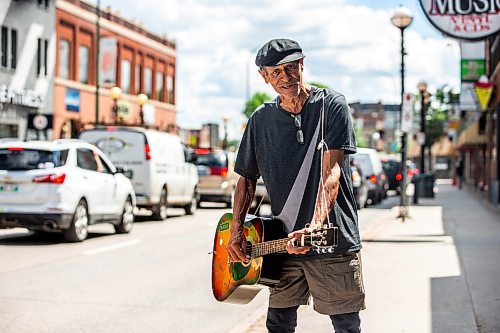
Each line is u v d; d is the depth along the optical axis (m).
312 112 4.66
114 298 9.80
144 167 21.48
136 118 54.91
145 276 11.61
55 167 15.36
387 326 7.93
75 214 15.69
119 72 52.56
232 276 4.92
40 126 38.72
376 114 128.88
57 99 42.78
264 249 4.66
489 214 25.62
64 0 43.69
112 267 12.46
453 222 21.80
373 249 14.60
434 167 97.62
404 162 23.11
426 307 8.91
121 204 18.00
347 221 4.63
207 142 59.34
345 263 4.64
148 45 57.72
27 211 15.11
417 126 62.66
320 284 4.67
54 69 41.94
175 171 23.73
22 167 15.26
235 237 4.83
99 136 21.53
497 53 29.28
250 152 4.91
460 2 13.05
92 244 15.71
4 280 10.98
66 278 11.25
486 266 12.26
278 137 4.73
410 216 24.44
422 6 13.13
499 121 31.58
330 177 4.49
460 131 55.44
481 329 7.81
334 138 4.56
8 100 36.97
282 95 4.62
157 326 8.28
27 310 8.96
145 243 16.09
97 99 38.75
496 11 12.98
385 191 39.88
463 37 13.06
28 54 39.22
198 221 22.75
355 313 4.73
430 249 14.60
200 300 9.77
